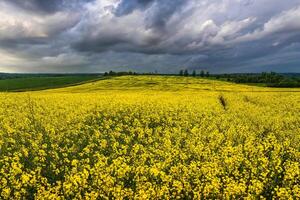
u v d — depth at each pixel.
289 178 11.32
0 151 15.14
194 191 10.54
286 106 35.34
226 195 9.90
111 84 81.31
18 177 12.00
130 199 9.98
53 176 12.53
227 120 24.38
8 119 22.39
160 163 12.14
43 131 19.75
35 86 83.75
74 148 15.58
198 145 15.12
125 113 27.95
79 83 89.06
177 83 83.56
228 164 12.40
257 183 10.41
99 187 10.41
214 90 65.19
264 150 16.12
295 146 16.75
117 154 15.20
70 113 25.33
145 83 83.25
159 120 24.98
